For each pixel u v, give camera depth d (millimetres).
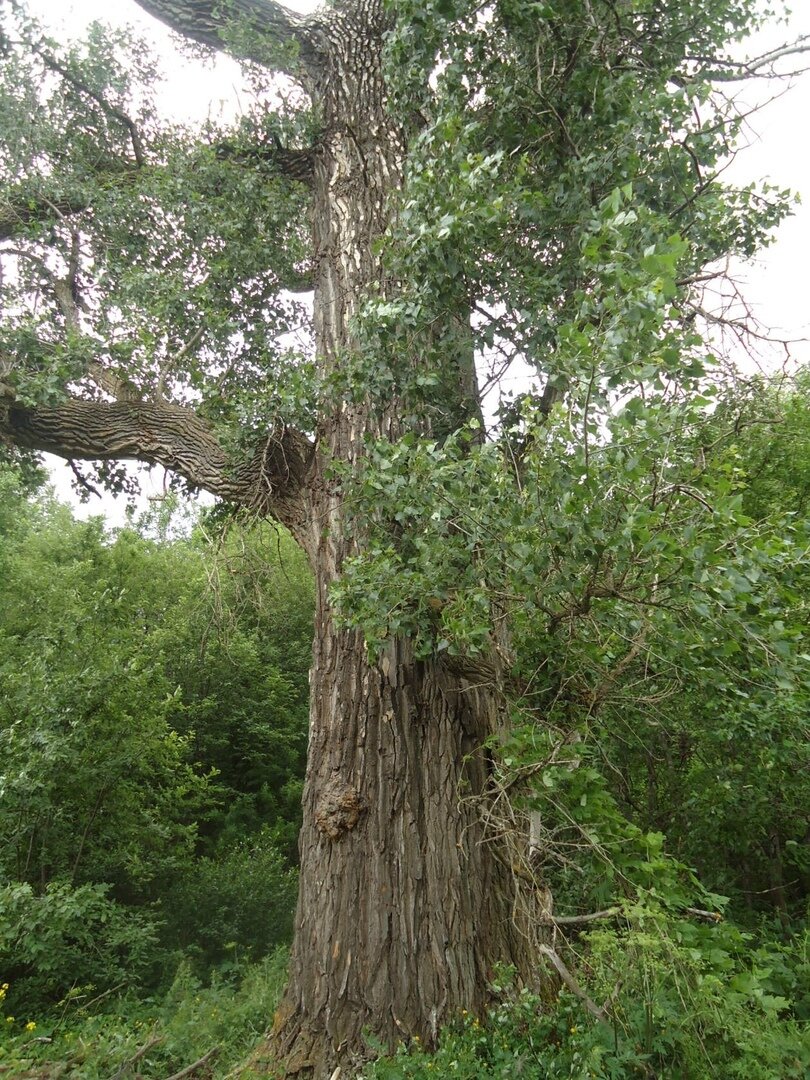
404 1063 3793
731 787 6535
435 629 4309
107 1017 5711
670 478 3424
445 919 4398
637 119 4777
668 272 2912
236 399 5996
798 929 6719
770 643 3393
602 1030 3535
